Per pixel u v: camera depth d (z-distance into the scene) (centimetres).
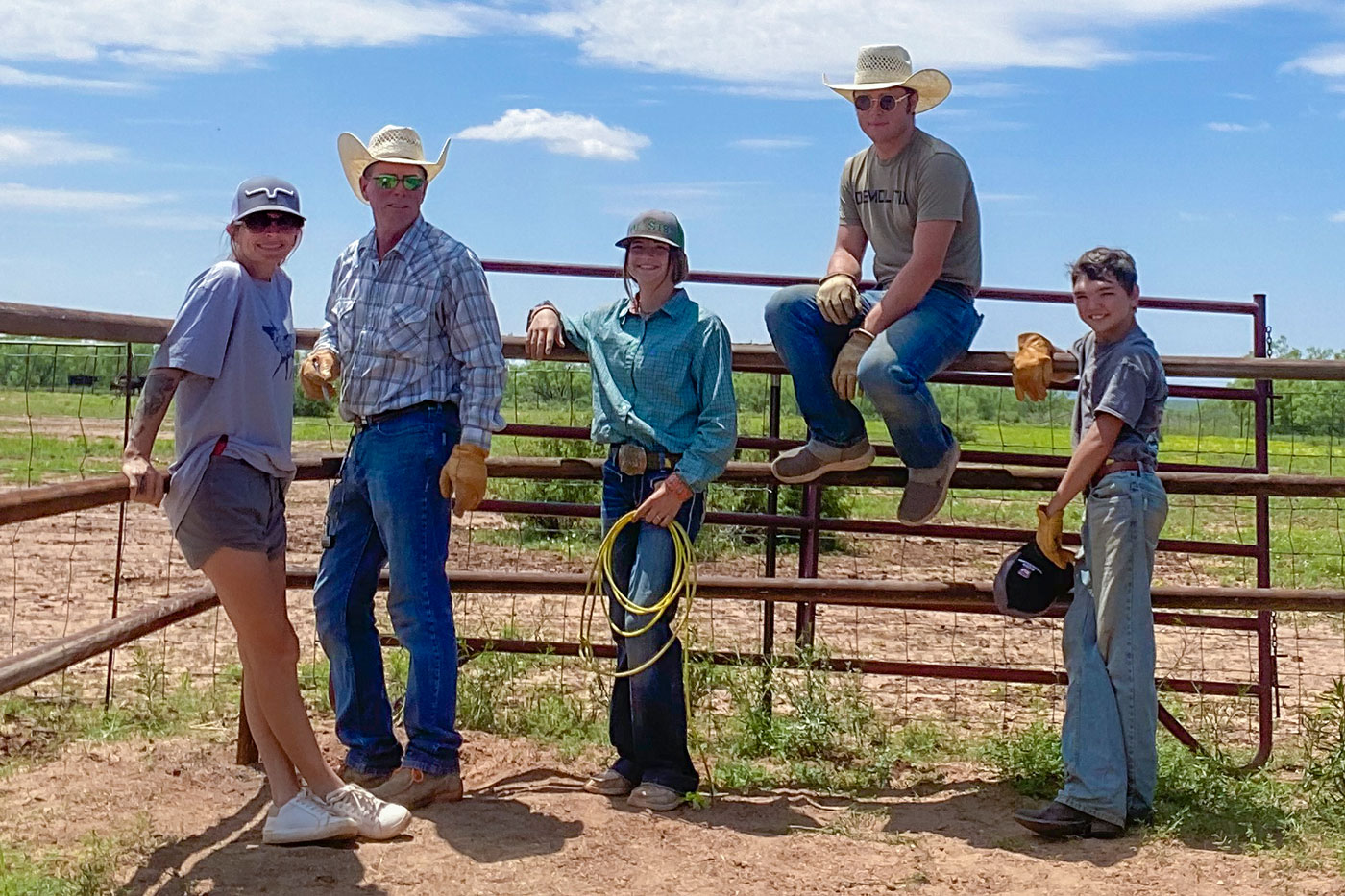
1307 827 497
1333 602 556
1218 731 654
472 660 643
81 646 444
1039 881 438
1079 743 488
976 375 573
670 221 499
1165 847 473
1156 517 491
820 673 620
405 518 478
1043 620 988
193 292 401
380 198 483
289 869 423
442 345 485
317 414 2159
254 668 436
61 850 433
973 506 1677
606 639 830
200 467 405
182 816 471
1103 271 483
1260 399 629
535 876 427
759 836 480
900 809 525
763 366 583
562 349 549
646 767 516
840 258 543
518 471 571
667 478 504
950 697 738
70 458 1827
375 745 509
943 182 496
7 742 577
